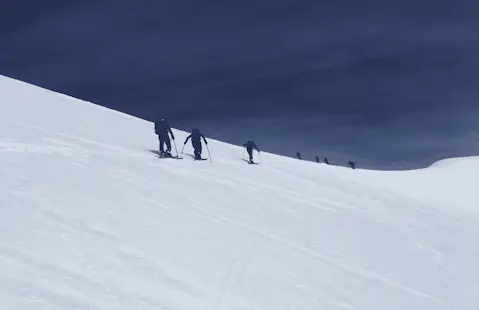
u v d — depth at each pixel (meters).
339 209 17.33
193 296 9.27
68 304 7.81
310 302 10.42
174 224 12.24
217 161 20.52
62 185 12.65
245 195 16.28
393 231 16.50
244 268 11.06
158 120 19.11
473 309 12.37
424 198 23.55
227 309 9.14
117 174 14.73
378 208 18.73
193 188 15.63
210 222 13.05
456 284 13.59
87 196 12.40
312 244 13.67
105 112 27.20
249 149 21.92
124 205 12.50
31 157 14.16
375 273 12.95
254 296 9.99
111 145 18.55
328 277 11.88
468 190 29.50
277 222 14.62
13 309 7.36
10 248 9.05
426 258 14.95
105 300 8.24
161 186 14.82
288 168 22.20
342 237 14.81
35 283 8.16
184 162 18.70
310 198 17.84
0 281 7.98
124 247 10.38
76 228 10.58
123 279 9.13
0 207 10.57
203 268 10.52
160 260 10.30
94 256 9.66
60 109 24.53
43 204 11.23
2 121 18.34
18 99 24.75
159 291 9.07
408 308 11.52
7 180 12.08
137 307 8.30
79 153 15.94
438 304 12.11
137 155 17.83
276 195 17.14
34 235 9.79
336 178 22.02
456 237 17.58
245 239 12.63
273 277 11.03
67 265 9.05
